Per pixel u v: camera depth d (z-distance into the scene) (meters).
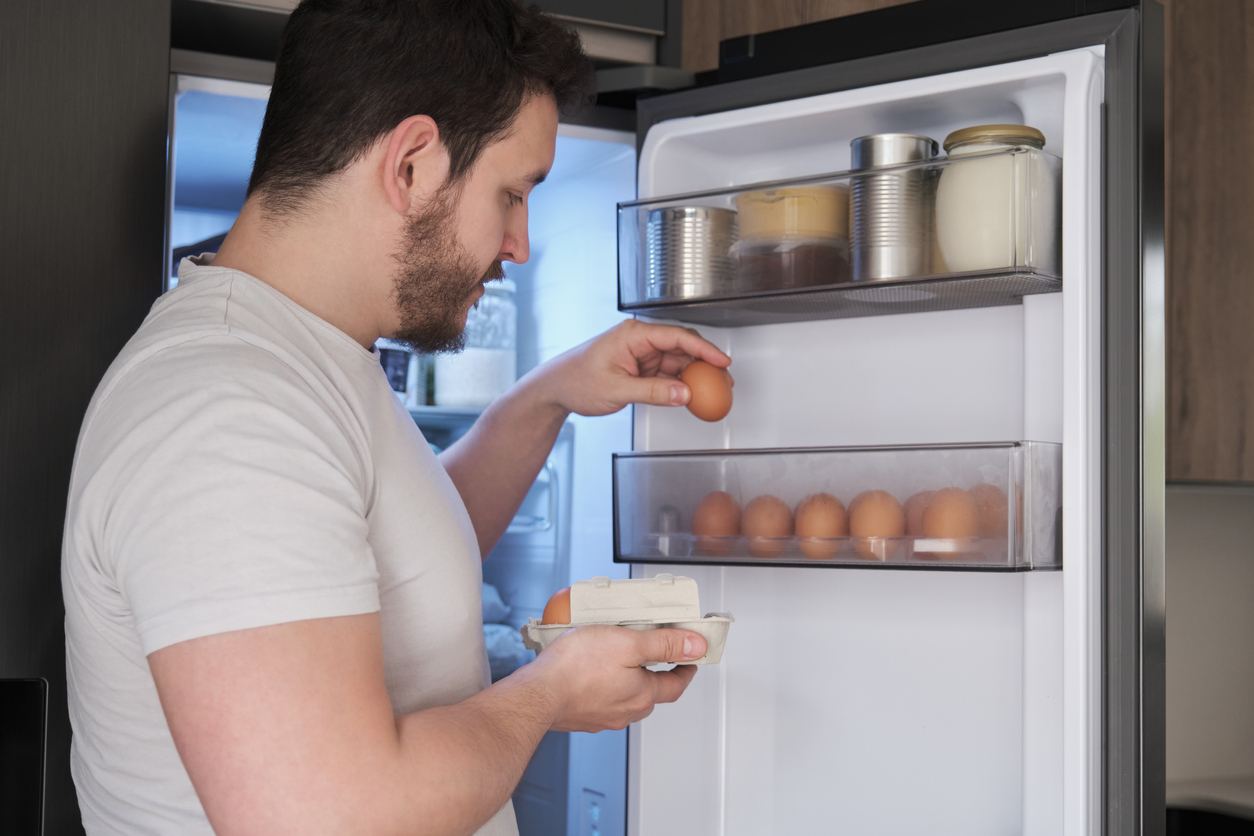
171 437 0.66
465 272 0.86
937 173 1.10
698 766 1.40
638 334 1.25
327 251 0.82
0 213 1.17
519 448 1.30
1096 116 1.04
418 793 0.65
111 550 0.67
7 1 1.17
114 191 1.21
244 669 0.61
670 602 0.96
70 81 1.20
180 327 0.75
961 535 1.05
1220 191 1.52
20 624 1.16
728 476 1.21
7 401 1.17
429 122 0.80
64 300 1.19
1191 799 1.90
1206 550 1.99
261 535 0.63
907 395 1.30
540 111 0.88
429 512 0.85
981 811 1.23
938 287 1.11
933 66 1.14
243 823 0.60
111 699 0.74
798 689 1.37
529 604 1.76
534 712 0.78
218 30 1.39
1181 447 1.49
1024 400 1.16
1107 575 1.03
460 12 0.81
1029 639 1.11
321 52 0.80
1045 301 1.14
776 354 1.41
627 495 1.27
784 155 1.38
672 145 1.34
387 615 0.82
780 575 1.39
